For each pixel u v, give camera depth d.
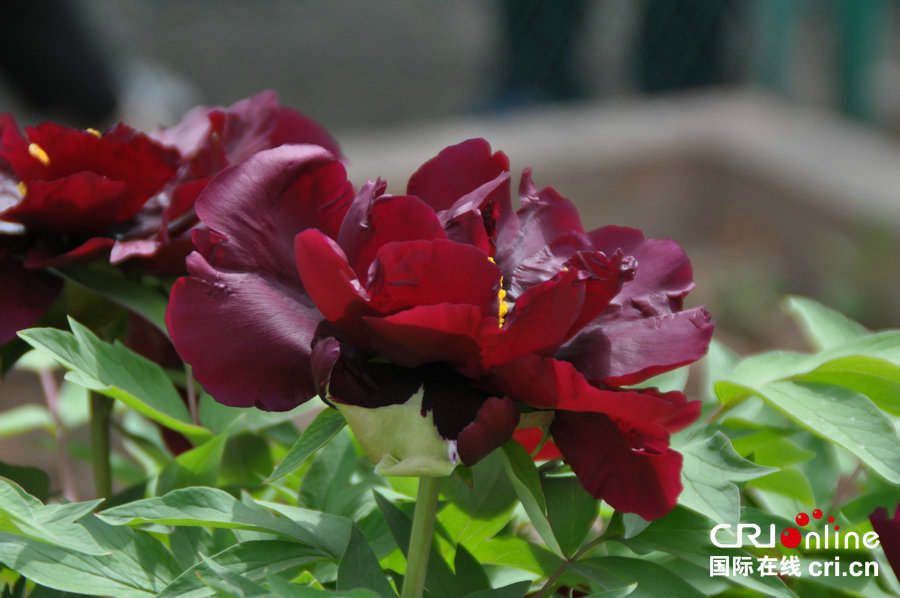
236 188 0.99
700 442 1.00
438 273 0.94
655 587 0.99
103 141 1.06
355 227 0.96
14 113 3.36
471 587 1.01
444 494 1.03
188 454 1.04
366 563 0.97
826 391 1.04
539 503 0.97
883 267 3.46
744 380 1.07
